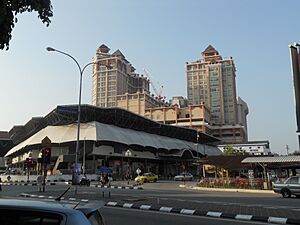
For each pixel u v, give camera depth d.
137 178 59.00
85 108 76.12
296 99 7.46
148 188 38.38
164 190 33.88
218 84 192.88
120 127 88.12
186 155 99.81
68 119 81.06
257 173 43.19
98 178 65.00
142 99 166.25
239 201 21.02
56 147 78.94
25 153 93.56
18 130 111.44
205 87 195.12
